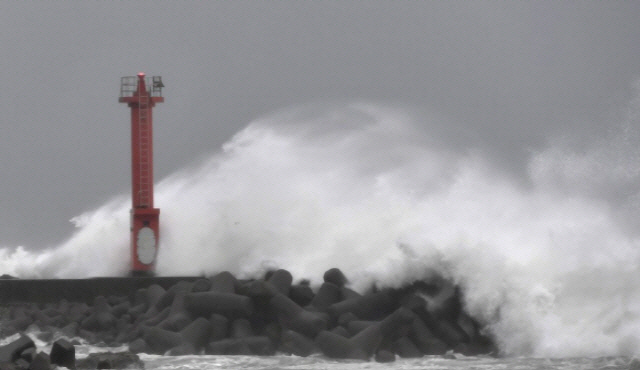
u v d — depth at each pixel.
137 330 93.38
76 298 109.62
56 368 75.38
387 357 82.31
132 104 118.56
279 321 88.06
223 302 89.12
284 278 91.81
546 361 82.25
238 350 86.00
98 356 78.94
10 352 76.56
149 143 118.62
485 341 88.56
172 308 92.44
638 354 85.12
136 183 118.38
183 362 82.06
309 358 83.81
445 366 79.44
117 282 109.12
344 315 87.88
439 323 88.62
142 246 117.44
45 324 102.62
